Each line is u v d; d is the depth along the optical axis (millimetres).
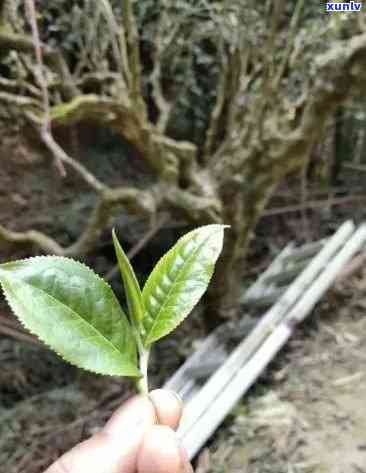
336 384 593
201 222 574
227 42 660
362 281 773
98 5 510
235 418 554
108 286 132
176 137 847
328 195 1018
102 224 548
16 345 674
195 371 600
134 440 144
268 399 578
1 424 558
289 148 583
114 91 530
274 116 604
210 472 489
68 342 123
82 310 127
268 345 581
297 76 624
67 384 628
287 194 983
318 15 644
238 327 650
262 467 487
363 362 624
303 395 579
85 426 541
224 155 610
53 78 526
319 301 735
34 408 580
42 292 124
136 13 613
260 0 623
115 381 610
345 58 529
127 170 1039
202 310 680
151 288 140
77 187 969
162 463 139
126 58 523
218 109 636
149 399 152
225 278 635
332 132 965
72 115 485
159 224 717
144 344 136
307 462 489
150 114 825
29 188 944
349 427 528
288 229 936
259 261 867
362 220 941
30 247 557
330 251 735
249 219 620
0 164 895
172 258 141
